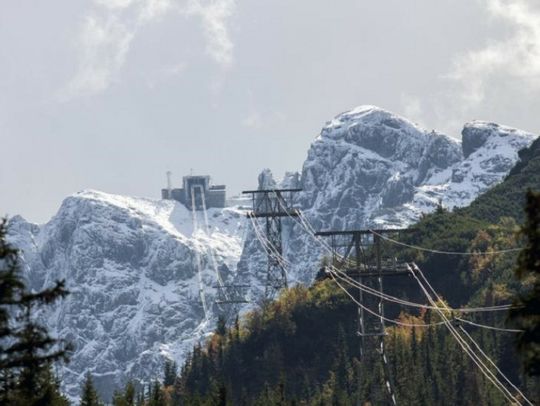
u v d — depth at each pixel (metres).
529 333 185.75
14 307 197.25
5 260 197.75
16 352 198.38
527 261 184.88
